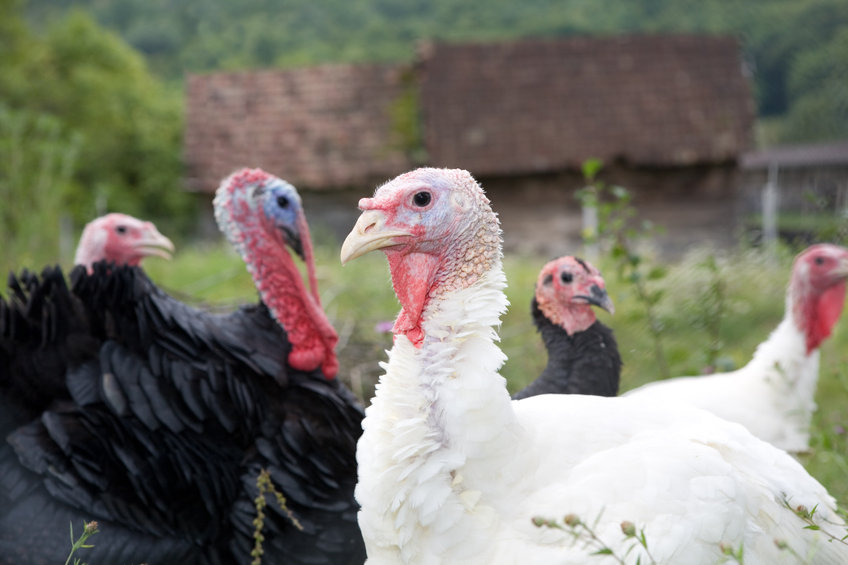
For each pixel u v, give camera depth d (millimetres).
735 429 3121
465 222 2799
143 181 30562
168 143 31266
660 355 5770
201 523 3789
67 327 3881
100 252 5090
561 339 4512
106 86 30531
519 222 18125
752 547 2764
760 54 19750
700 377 5152
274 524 3811
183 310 4062
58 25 33375
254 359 4059
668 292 7090
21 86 28969
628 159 17938
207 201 18938
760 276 8070
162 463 3723
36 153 10281
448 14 28594
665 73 19141
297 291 4328
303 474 3912
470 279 2811
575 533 2500
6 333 3844
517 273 10734
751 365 4926
